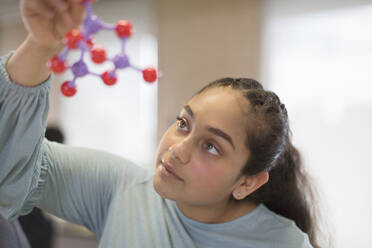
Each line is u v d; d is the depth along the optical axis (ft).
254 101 2.38
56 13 1.71
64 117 8.75
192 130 2.29
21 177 2.15
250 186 2.52
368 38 6.13
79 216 2.76
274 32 6.69
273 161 2.54
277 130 2.43
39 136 2.07
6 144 2.06
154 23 7.80
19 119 1.97
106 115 8.43
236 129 2.28
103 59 1.64
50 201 2.59
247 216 2.74
